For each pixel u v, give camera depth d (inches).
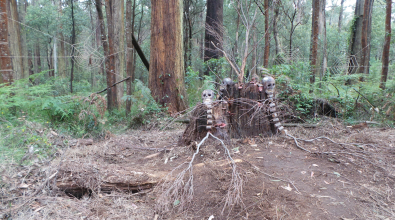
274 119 156.1
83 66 416.5
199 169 122.6
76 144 167.5
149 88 303.3
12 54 377.7
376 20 642.2
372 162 125.0
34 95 228.2
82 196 115.3
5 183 109.8
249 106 156.8
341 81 263.1
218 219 91.7
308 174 115.3
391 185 106.4
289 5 482.0
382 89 256.1
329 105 226.8
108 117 277.3
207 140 149.9
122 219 96.7
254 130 158.4
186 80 357.4
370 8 417.1
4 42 224.5
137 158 152.9
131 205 106.0
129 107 274.4
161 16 287.1
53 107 211.5
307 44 553.6
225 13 605.6
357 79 306.3
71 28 598.2
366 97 245.1
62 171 118.5
